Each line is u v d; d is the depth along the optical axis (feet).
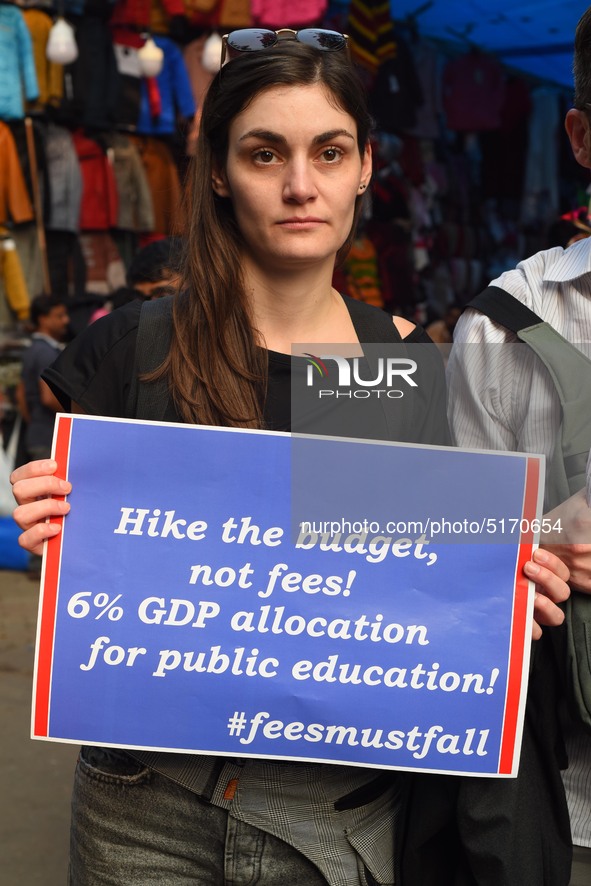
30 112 22.82
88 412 5.49
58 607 5.32
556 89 32.22
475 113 29.55
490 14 25.41
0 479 22.99
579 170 32.58
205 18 23.16
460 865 5.74
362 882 5.61
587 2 23.99
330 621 5.39
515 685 5.47
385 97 26.66
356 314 5.90
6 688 16.16
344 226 5.44
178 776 5.43
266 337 5.64
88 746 5.72
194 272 5.50
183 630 5.33
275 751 5.36
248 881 5.49
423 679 5.43
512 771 5.46
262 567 5.37
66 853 11.55
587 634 5.55
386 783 5.76
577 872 5.97
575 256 6.03
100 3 23.03
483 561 5.46
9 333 23.82
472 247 31.07
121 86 23.59
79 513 5.32
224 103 5.29
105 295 24.68
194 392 5.41
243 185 5.29
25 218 23.00
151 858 5.55
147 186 24.84
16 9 22.07
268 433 5.36
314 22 22.79
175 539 5.34
